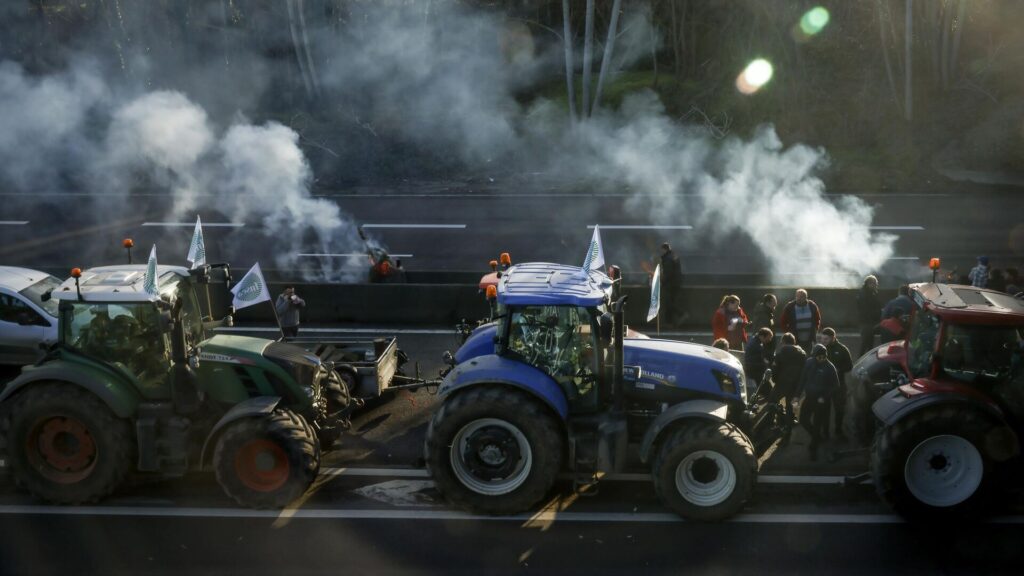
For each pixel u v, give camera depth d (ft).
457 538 27.96
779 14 129.18
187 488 31.45
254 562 26.40
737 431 28.76
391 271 59.16
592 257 33.99
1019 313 28.60
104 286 30.01
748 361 36.76
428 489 31.65
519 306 30.14
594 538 27.94
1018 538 27.78
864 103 119.85
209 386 31.32
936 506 28.27
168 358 30.17
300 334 52.19
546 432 28.68
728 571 25.86
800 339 41.68
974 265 68.85
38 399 29.37
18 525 28.63
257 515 29.45
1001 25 128.98
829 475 32.65
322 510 29.94
